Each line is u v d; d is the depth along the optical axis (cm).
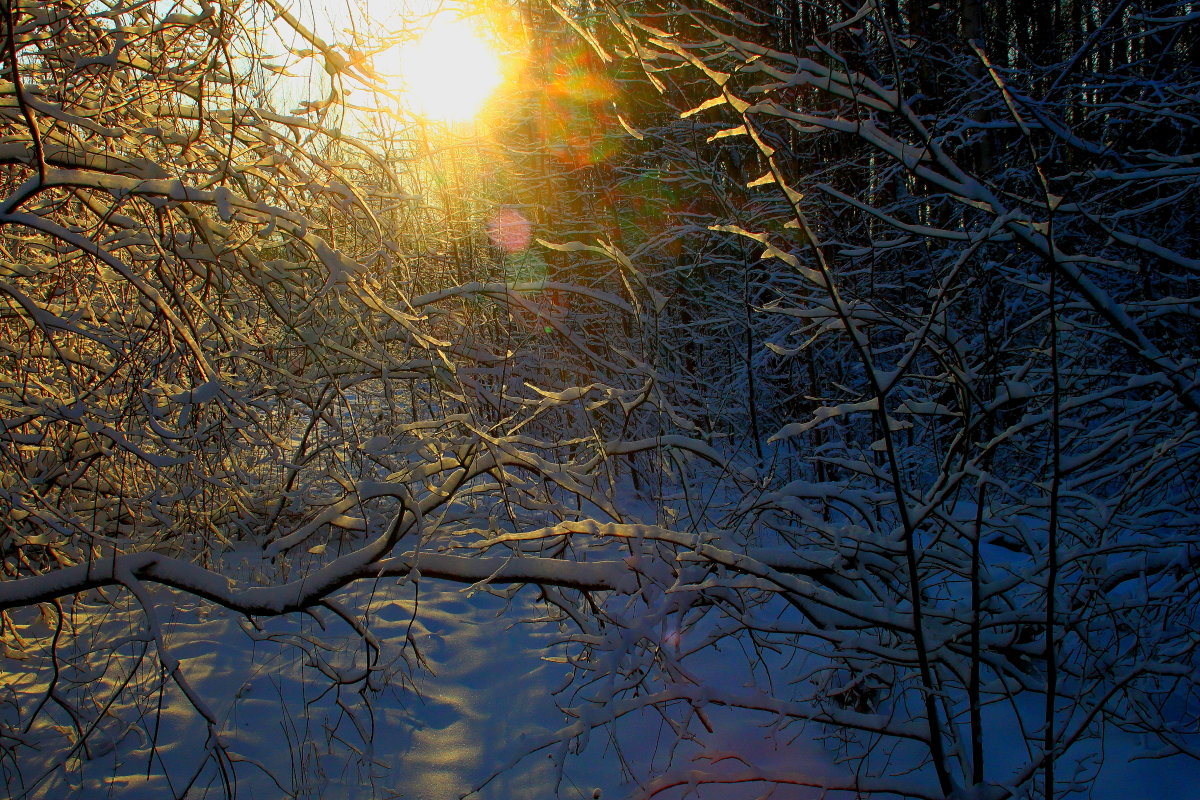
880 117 611
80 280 438
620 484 841
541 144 926
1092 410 455
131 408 409
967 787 332
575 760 446
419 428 459
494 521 508
